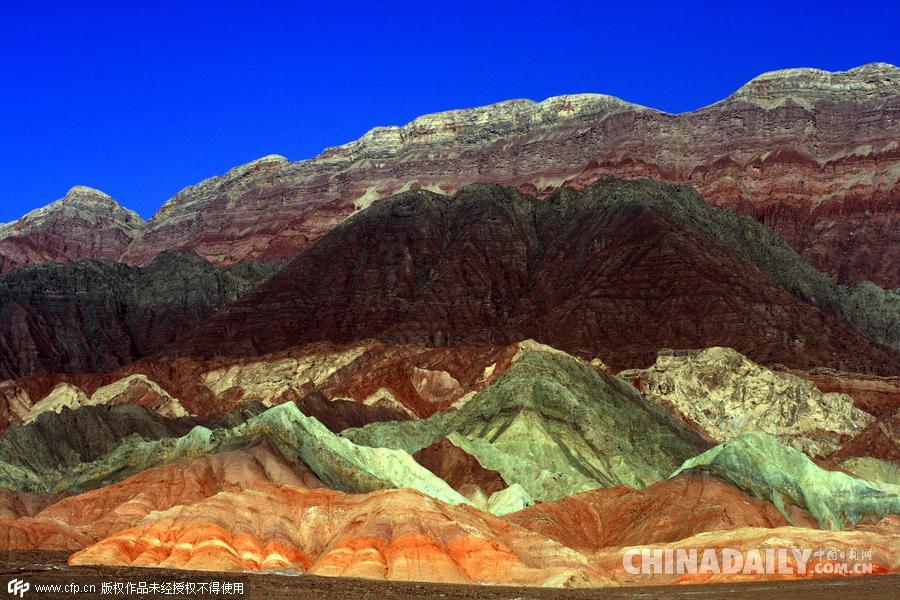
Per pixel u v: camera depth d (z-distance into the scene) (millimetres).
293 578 149875
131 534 169625
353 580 151250
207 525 171125
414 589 142875
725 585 163625
